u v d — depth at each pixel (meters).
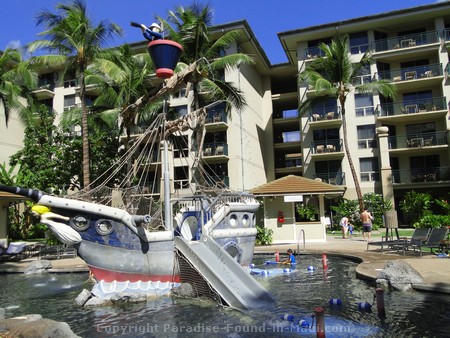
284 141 46.16
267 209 24.08
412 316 7.73
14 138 40.56
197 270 10.27
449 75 36.28
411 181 36.78
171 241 11.09
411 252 16.20
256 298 9.65
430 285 9.34
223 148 36.81
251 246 14.18
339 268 14.56
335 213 37.78
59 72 43.38
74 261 18.66
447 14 37.03
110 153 29.39
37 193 9.78
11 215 33.19
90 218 10.20
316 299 9.70
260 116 44.97
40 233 33.84
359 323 7.48
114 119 25.48
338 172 38.47
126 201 12.47
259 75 46.00
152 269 10.70
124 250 10.44
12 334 6.33
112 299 9.81
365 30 39.19
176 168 36.38
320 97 32.84
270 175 45.28
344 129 30.44
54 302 10.55
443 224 20.92
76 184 29.94
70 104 43.22
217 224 12.67
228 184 36.66
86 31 21.77
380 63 38.97
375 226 32.66
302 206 24.97
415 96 38.53
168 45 12.23
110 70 22.73
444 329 6.95
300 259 17.66
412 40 38.00
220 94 25.19
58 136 29.41
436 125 37.56
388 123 38.59
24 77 27.50
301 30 39.44
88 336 7.46
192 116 13.37
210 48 24.72
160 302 9.85
